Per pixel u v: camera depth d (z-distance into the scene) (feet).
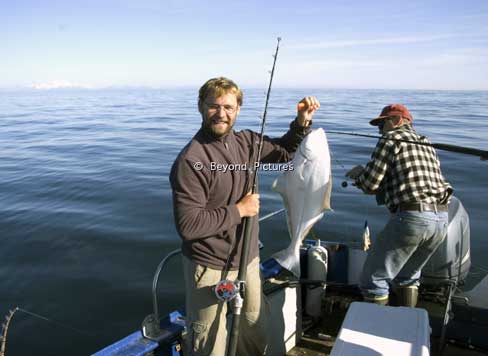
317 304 11.34
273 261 11.27
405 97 244.22
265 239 21.79
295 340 10.55
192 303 7.70
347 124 68.95
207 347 7.66
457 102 180.96
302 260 11.68
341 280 12.13
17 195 29.48
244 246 7.49
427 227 9.12
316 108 9.13
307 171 9.53
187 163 7.06
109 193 29.45
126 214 25.18
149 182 32.07
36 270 18.75
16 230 22.97
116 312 15.84
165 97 255.50
